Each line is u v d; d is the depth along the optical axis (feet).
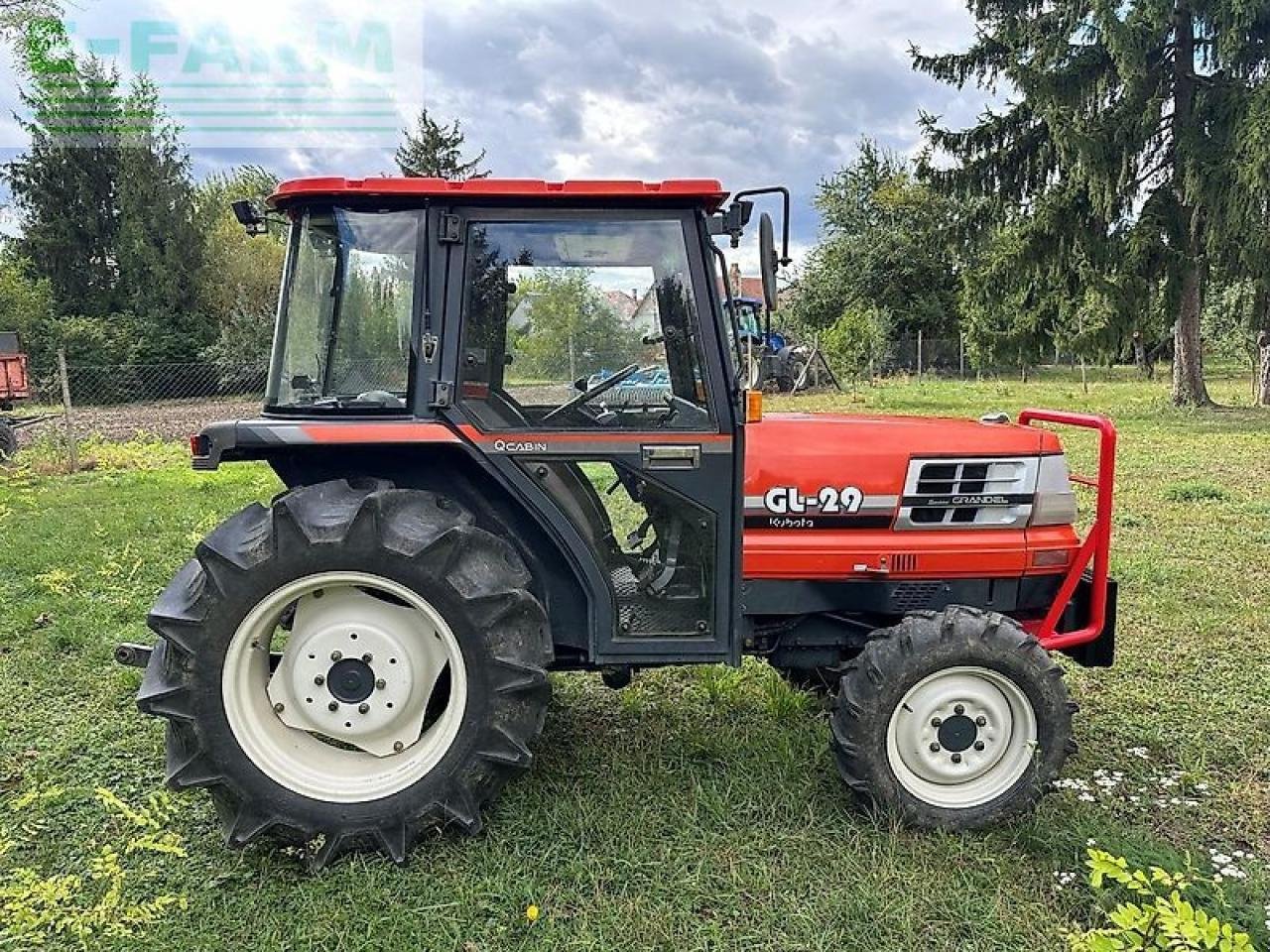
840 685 10.16
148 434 48.75
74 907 8.36
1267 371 56.59
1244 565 19.90
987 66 58.23
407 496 9.50
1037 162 56.39
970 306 59.93
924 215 98.32
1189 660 14.79
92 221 103.24
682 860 9.23
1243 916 8.29
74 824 10.11
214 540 9.24
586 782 10.72
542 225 9.49
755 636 11.26
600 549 10.16
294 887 8.93
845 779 10.02
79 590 18.67
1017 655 9.88
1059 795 10.55
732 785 10.56
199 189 104.94
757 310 9.69
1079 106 52.24
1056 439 11.28
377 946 8.12
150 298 100.32
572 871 9.02
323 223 9.52
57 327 88.99
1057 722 9.96
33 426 53.78
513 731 9.37
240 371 81.30
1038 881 9.04
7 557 21.21
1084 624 11.58
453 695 9.36
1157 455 35.88
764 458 10.84
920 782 10.06
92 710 13.06
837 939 8.19
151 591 18.57
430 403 9.50
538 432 9.61
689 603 10.08
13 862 9.43
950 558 10.90
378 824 9.23
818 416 12.75
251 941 8.21
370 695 9.51
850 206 104.94
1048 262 55.57
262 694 9.56
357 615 9.53
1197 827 10.14
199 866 9.26
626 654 9.95
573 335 9.66
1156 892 8.79
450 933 8.25
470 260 9.48
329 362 9.66
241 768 9.13
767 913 8.48
